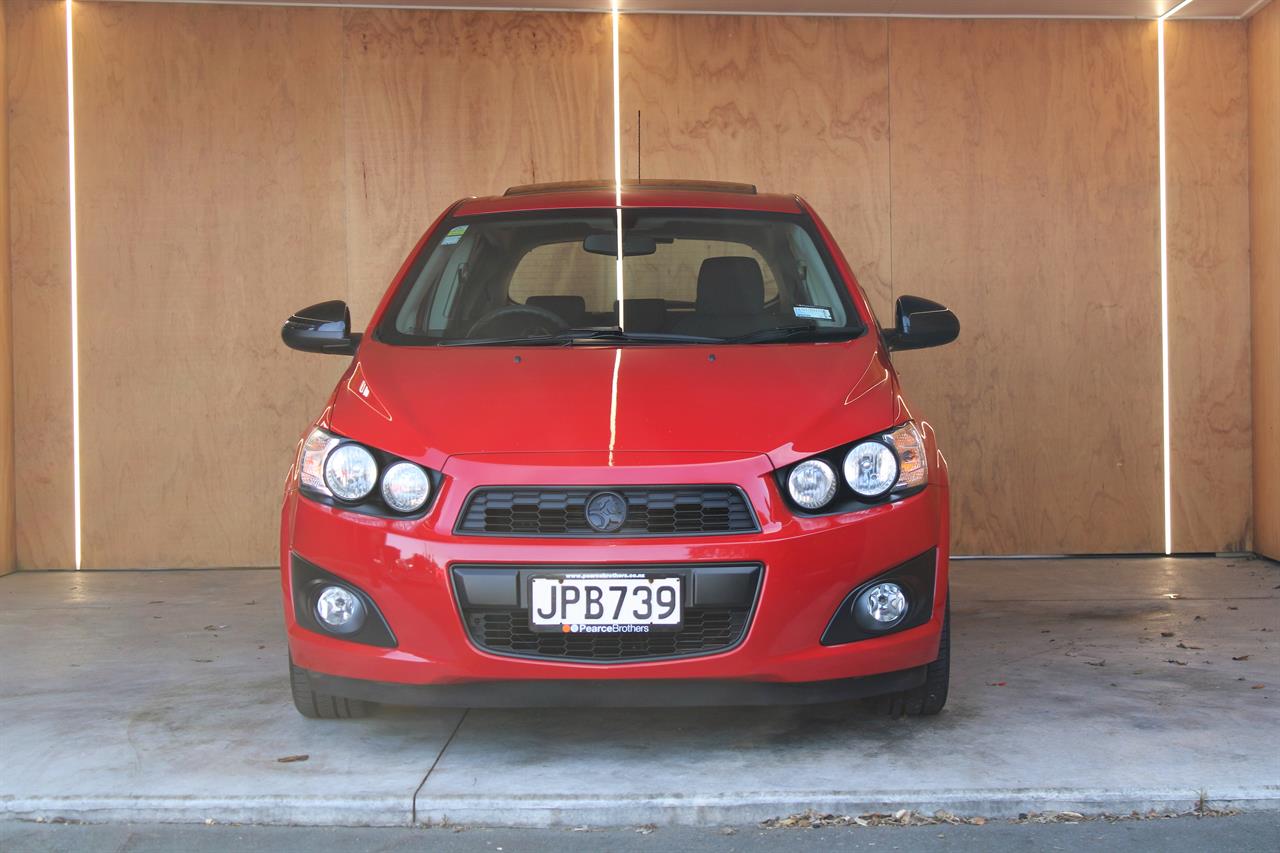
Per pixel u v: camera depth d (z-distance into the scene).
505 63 6.29
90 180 6.20
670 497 2.84
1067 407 6.39
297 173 6.24
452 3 6.25
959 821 2.72
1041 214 6.37
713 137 6.34
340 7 6.25
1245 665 4.03
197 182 6.21
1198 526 6.43
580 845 2.60
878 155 6.36
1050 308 6.38
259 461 6.25
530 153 6.30
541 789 2.80
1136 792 2.76
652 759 3.04
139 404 6.23
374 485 2.95
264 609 5.17
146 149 6.21
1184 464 6.41
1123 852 2.53
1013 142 6.37
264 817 2.74
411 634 2.86
